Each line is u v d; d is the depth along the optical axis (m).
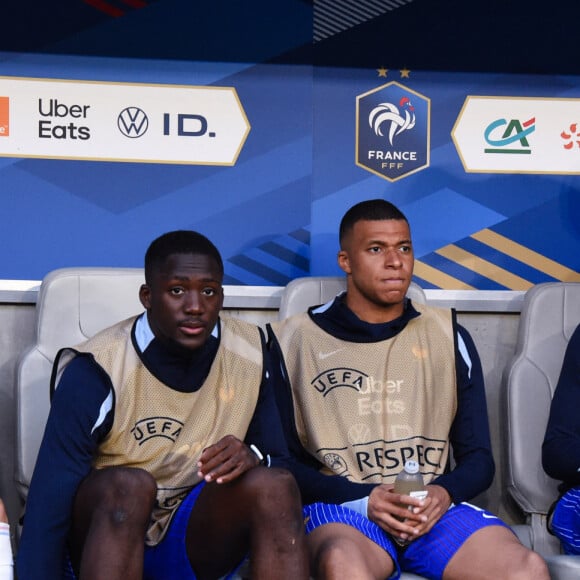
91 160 4.46
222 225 4.54
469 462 3.61
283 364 3.80
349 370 3.76
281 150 4.56
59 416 3.09
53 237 4.44
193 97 4.52
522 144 4.64
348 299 3.92
